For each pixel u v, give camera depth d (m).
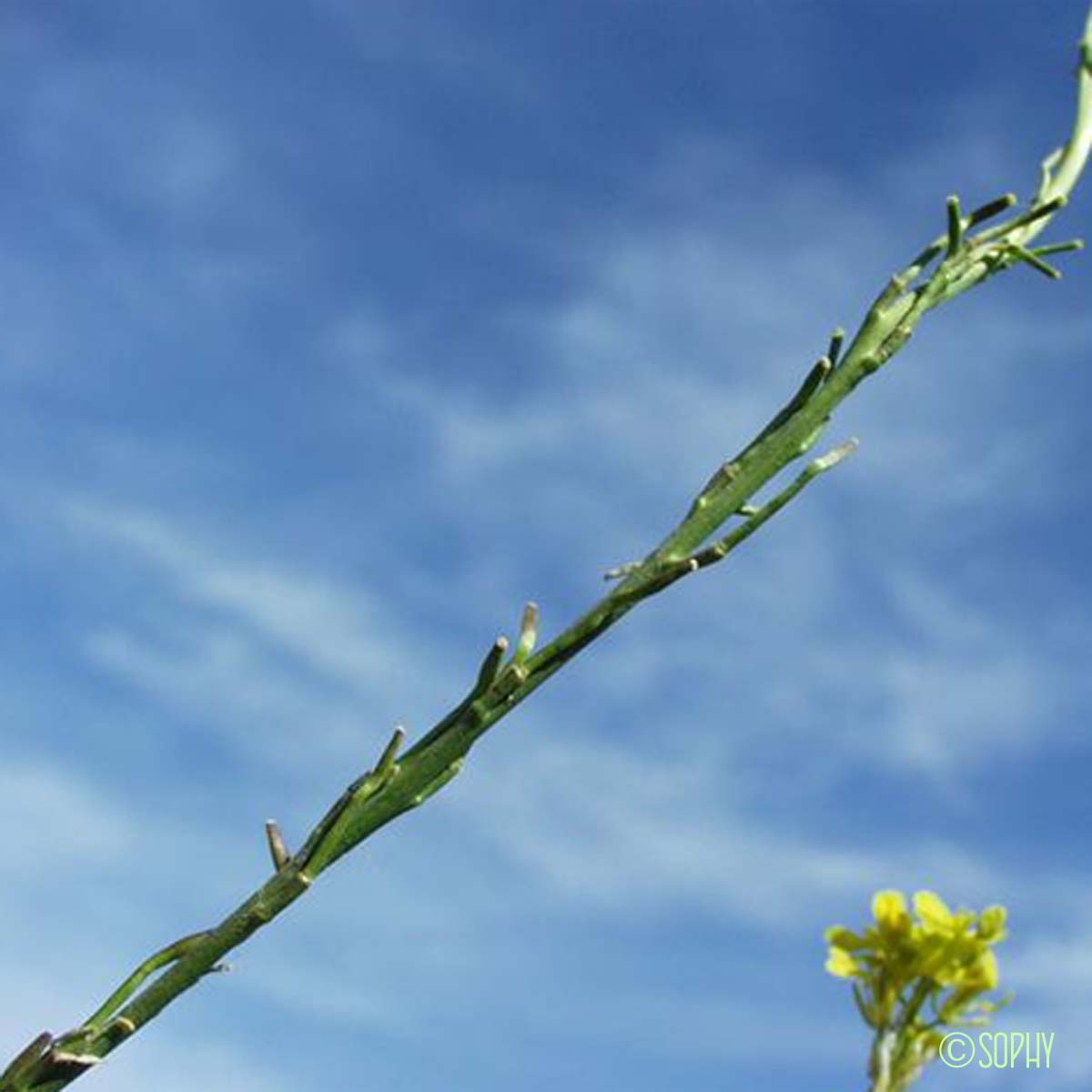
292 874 0.17
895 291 0.17
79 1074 0.16
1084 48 0.19
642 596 0.17
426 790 0.17
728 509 0.17
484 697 0.17
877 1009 0.14
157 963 0.17
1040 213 0.18
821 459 0.17
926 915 0.14
